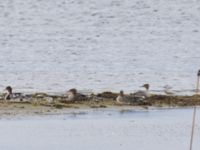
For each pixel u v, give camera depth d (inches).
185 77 1829.5
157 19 2898.6
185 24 2795.3
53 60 2057.1
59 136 1249.4
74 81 1745.8
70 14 3006.9
